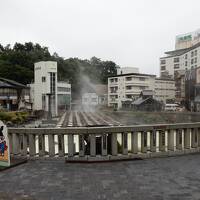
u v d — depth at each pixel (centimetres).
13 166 660
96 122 4000
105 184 524
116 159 725
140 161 717
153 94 7131
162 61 9238
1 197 458
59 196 462
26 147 746
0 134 657
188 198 450
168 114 4856
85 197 457
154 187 506
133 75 7650
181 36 9644
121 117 5266
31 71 7438
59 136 725
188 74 6378
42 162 707
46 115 4856
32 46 10450
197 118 4234
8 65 7200
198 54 7169
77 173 602
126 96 7856
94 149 719
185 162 706
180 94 7569
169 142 796
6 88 4938
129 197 455
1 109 3519
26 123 3406
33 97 6162
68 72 10275
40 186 514
